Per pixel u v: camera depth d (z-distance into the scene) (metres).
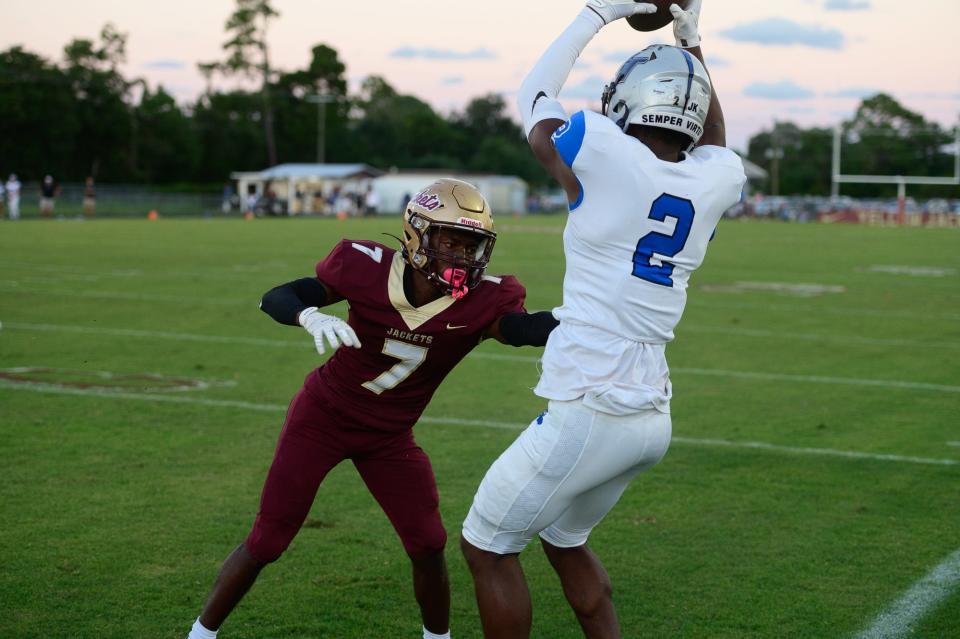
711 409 10.27
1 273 21.95
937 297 21.17
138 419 9.28
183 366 11.88
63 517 6.60
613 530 6.64
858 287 23.14
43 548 6.04
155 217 56.38
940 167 107.06
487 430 9.17
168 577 5.68
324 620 5.23
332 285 4.48
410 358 4.53
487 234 4.32
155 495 7.10
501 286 4.57
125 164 82.75
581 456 4.00
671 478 7.82
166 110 86.06
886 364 13.08
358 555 6.14
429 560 4.76
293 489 4.59
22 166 75.88
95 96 78.94
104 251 28.80
